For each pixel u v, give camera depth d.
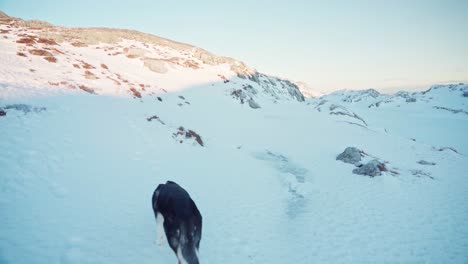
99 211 9.92
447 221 13.12
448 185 18.69
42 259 6.80
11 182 9.48
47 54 26.44
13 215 8.05
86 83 23.94
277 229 12.21
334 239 11.45
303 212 14.46
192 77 47.81
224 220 12.00
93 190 11.13
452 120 94.50
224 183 16.70
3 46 25.41
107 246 8.20
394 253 10.39
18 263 6.39
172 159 17.83
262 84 68.00
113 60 39.81
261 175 19.80
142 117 22.17
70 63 27.34
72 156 12.84
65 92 19.83
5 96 15.05
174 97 33.53
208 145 23.72
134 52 46.50
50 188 10.12
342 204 15.29
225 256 9.35
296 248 10.71
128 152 16.03
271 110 48.62
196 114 31.53
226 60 70.12
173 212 7.17
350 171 21.28
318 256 10.14
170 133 21.83
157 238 8.75
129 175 13.61
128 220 9.99
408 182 18.88
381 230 12.21
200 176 16.73
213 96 42.16
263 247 10.43
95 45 46.69
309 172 21.55
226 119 34.53
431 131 69.94
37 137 12.89
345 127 39.78
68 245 7.66
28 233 7.54
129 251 8.27
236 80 57.56
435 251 10.54
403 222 12.99
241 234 11.09
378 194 16.62
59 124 15.00
